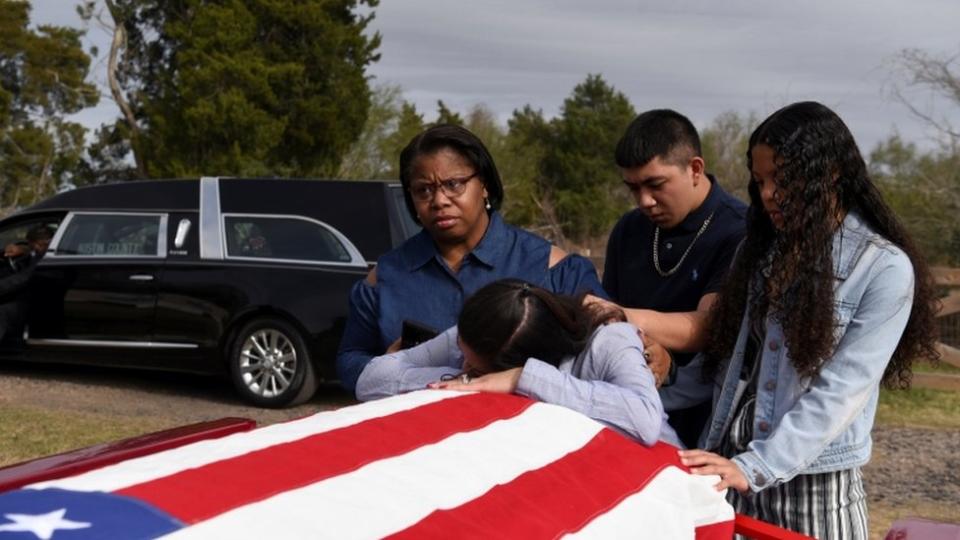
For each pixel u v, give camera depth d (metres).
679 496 2.32
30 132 36.34
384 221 8.72
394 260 3.33
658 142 3.33
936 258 15.49
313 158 33.06
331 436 2.00
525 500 1.94
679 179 3.35
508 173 41.66
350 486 1.76
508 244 3.27
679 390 3.19
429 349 2.97
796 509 2.81
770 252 2.88
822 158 2.66
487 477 1.96
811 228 2.66
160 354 9.22
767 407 2.79
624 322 2.83
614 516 2.05
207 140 31.11
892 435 8.52
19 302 9.73
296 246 8.88
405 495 1.79
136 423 8.14
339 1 33.19
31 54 37.22
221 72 30.77
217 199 9.20
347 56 33.25
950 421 9.07
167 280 9.16
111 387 9.75
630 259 3.62
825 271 2.66
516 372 2.57
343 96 32.56
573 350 2.70
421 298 3.25
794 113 2.71
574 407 2.48
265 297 8.79
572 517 1.96
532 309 2.65
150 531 1.47
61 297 9.57
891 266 2.65
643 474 2.29
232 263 8.98
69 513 1.49
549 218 40.47
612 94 54.50
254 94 31.27
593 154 53.41
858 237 2.69
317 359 8.73
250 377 8.93
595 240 47.41
